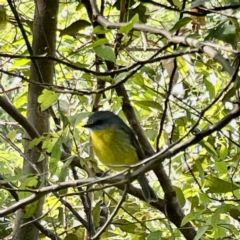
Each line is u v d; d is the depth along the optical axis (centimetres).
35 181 635
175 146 589
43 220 950
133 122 909
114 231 1048
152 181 1086
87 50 939
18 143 1163
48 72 870
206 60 929
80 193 589
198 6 596
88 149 1046
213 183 814
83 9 1161
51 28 885
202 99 971
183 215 911
